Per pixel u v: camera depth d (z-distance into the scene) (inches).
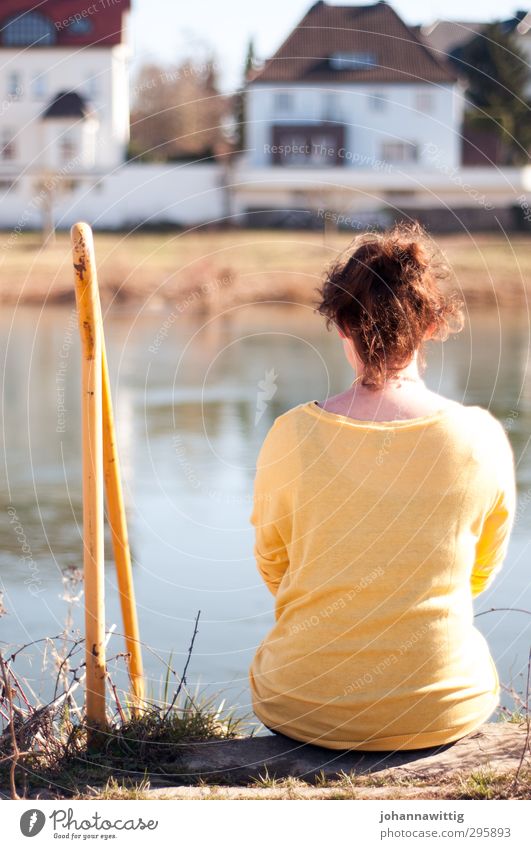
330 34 1599.4
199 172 1310.3
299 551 82.7
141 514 276.2
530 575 209.0
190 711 96.6
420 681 80.8
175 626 187.3
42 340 725.3
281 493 82.3
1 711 93.9
